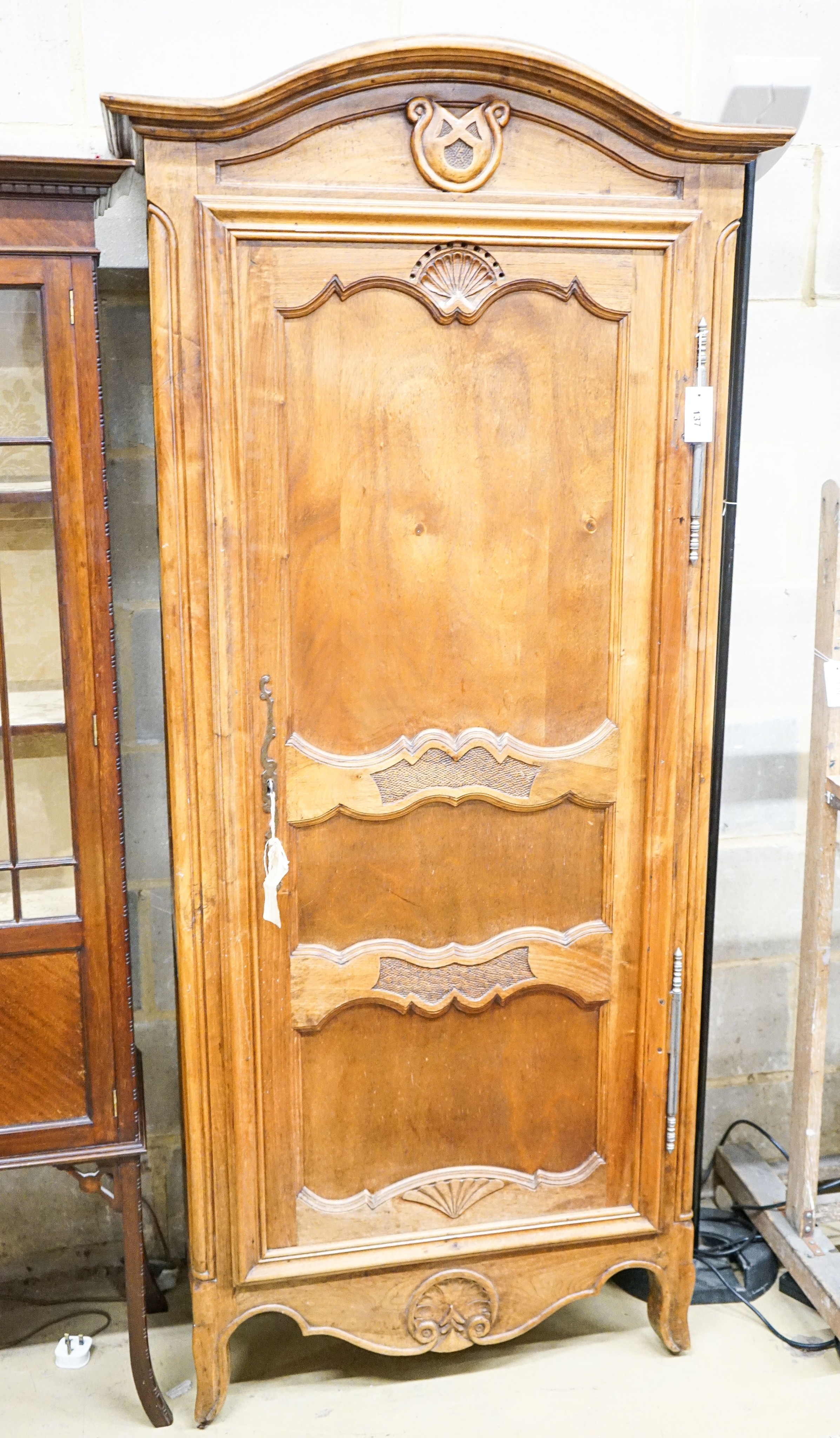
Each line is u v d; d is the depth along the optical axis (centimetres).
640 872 187
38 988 170
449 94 159
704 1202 250
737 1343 207
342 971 179
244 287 159
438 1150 189
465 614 174
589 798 182
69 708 164
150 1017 225
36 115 198
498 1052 188
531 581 175
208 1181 181
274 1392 196
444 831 180
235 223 157
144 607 215
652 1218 196
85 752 166
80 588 162
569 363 170
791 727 241
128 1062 174
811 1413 190
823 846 207
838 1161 249
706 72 208
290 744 172
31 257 153
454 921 183
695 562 178
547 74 158
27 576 162
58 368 156
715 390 174
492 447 170
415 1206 189
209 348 159
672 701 181
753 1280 220
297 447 165
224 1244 183
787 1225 221
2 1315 216
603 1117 193
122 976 172
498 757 178
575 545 176
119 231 202
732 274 173
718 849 220
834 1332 202
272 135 157
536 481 173
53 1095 174
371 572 171
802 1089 216
